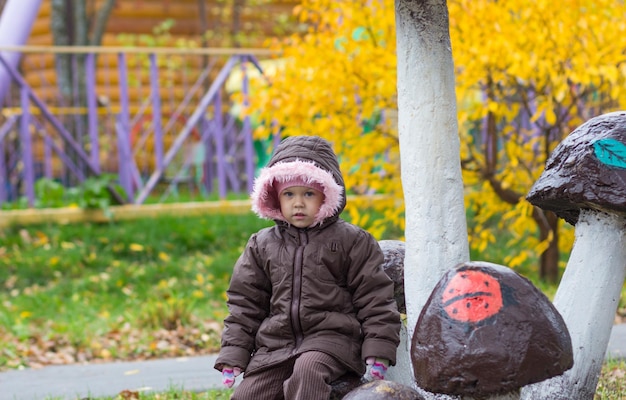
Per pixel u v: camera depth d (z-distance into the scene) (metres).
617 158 3.45
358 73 7.73
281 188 3.78
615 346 6.65
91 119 11.69
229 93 15.23
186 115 17.62
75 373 6.73
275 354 3.71
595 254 3.64
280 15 18.56
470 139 8.32
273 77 8.19
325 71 7.68
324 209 3.74
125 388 6.13
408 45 3.91
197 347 7.67
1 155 12.45
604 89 7.68
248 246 3.89
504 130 8.02
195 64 18.67
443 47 3.90
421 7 3.87
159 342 7.70
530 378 3.01
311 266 3.72
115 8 18.47
